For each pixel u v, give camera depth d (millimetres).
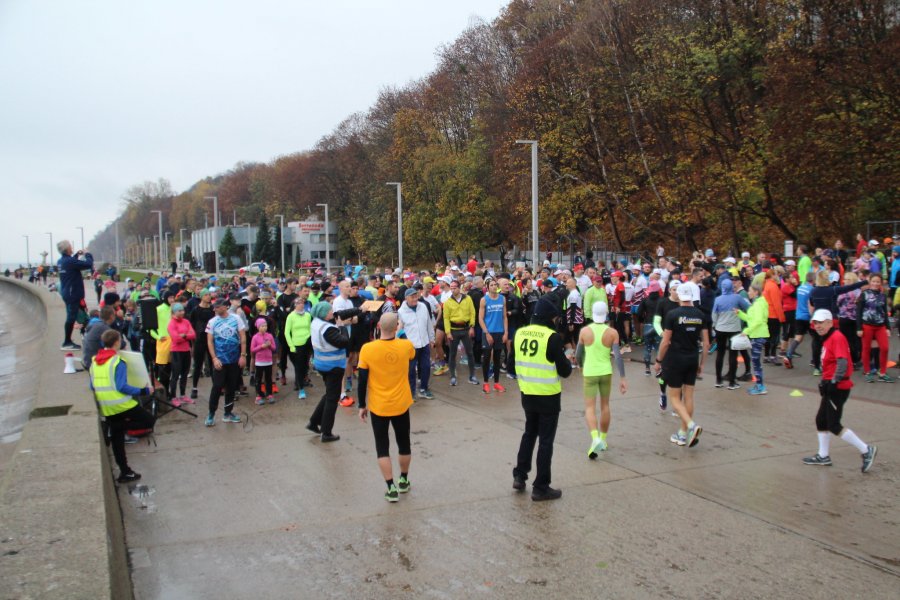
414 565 5449
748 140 26750
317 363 9281
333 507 6785
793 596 4828
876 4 23344
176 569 5469
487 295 12539
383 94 63438
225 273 77938
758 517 6285
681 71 27047
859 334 12117
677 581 5074
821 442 7762
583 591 4953
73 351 13180
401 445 7164
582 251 40250
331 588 5102
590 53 32000
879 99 23078
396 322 6977
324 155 74750
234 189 123438
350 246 72625
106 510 5062
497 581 5141
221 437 9625
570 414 10609
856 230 25219
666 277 15430
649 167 31609
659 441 8977
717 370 12133
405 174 54031
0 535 4301
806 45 24906
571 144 33344
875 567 5262
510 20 45125
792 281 14750
